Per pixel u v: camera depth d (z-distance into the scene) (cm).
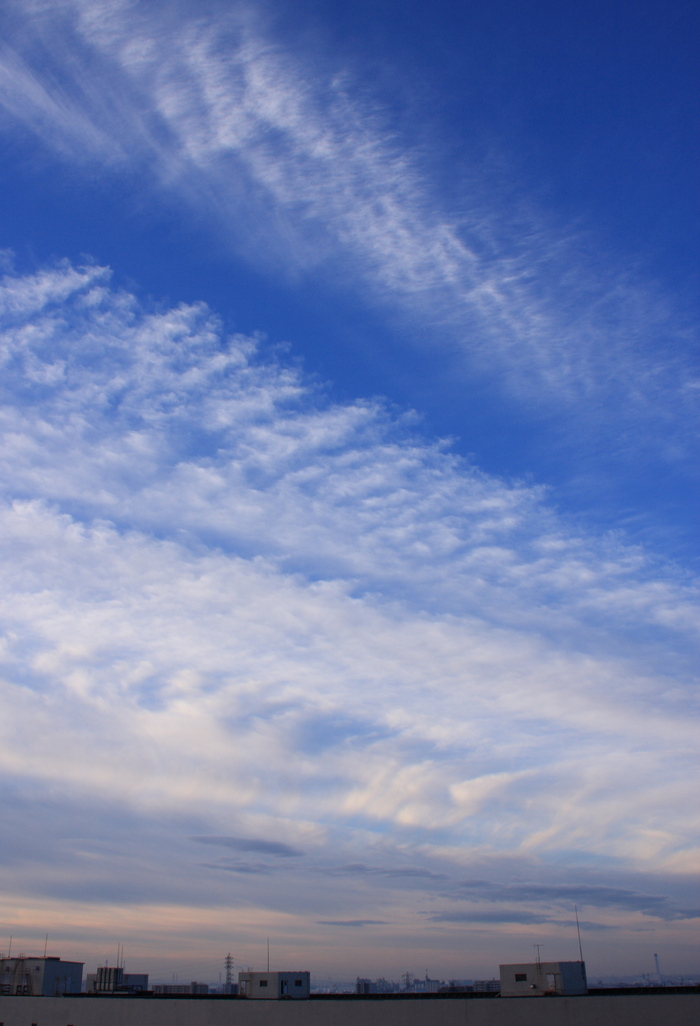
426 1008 6831
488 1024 6556
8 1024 8444
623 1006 6262
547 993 7062
